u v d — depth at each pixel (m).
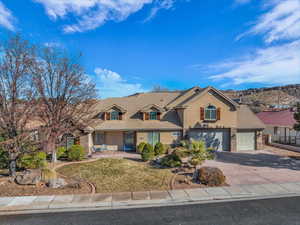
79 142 19.47
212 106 21.83
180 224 6.65
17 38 10.60
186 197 8.89
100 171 12.87
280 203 8.38
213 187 10.19
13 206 7.80
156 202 8.42
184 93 27.33
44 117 11.26
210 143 21.86
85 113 13.20
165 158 14.84
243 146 22.75
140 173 12.52
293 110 28.58
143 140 21.52
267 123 29.52
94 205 8.05
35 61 11.02
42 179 10.35
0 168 13.44
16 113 10.20
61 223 6.70
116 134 22.30
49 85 11.50
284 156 19.05
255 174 12.78
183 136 21.44
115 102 26.16
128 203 8.27
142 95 28.31
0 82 9.78
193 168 13.80
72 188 9.75
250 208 7.89
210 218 7.07
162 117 23.20
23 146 10.86
